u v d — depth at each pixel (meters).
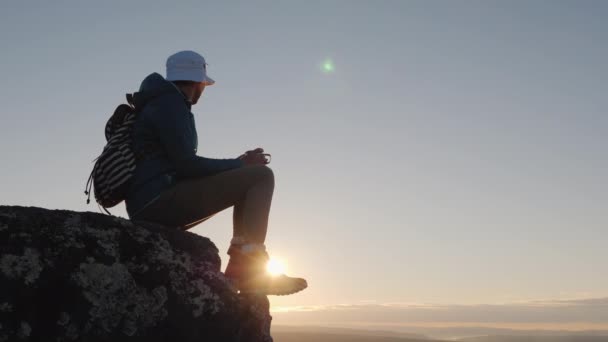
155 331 4.41
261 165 5.43
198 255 4.75
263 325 5.12
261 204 5.36
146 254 4.47
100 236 4.35
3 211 4.16
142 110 5.27
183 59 5.55
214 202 5.33
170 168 5.23
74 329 4.11
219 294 4.75
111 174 5.09
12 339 3.93
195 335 4.58
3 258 4.00
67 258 4.17
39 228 4.18
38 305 4.04
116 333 4.25
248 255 5.25
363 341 131.00
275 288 5.20
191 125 5.43
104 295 4.23
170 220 5.27
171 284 4.51
